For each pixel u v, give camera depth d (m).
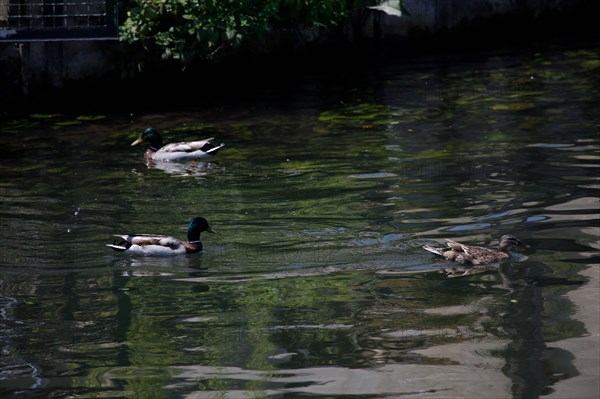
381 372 9.62
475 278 12.14
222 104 23.48
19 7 22.58
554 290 11.61
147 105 23.58
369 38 28.41
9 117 22.47
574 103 21.70
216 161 18.33
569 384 9.30
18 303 11.77
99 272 12.84
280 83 25.58
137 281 12.49
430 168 17.11
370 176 16.81
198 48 24.12
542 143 18.42
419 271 12.46
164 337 10.66
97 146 19.75
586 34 30.83
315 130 20.45
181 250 13.41
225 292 12.00
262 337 10.57
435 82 24.81
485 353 10.00
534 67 26.12
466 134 19.47
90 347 10.43
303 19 26.67
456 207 14.88
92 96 24.28
